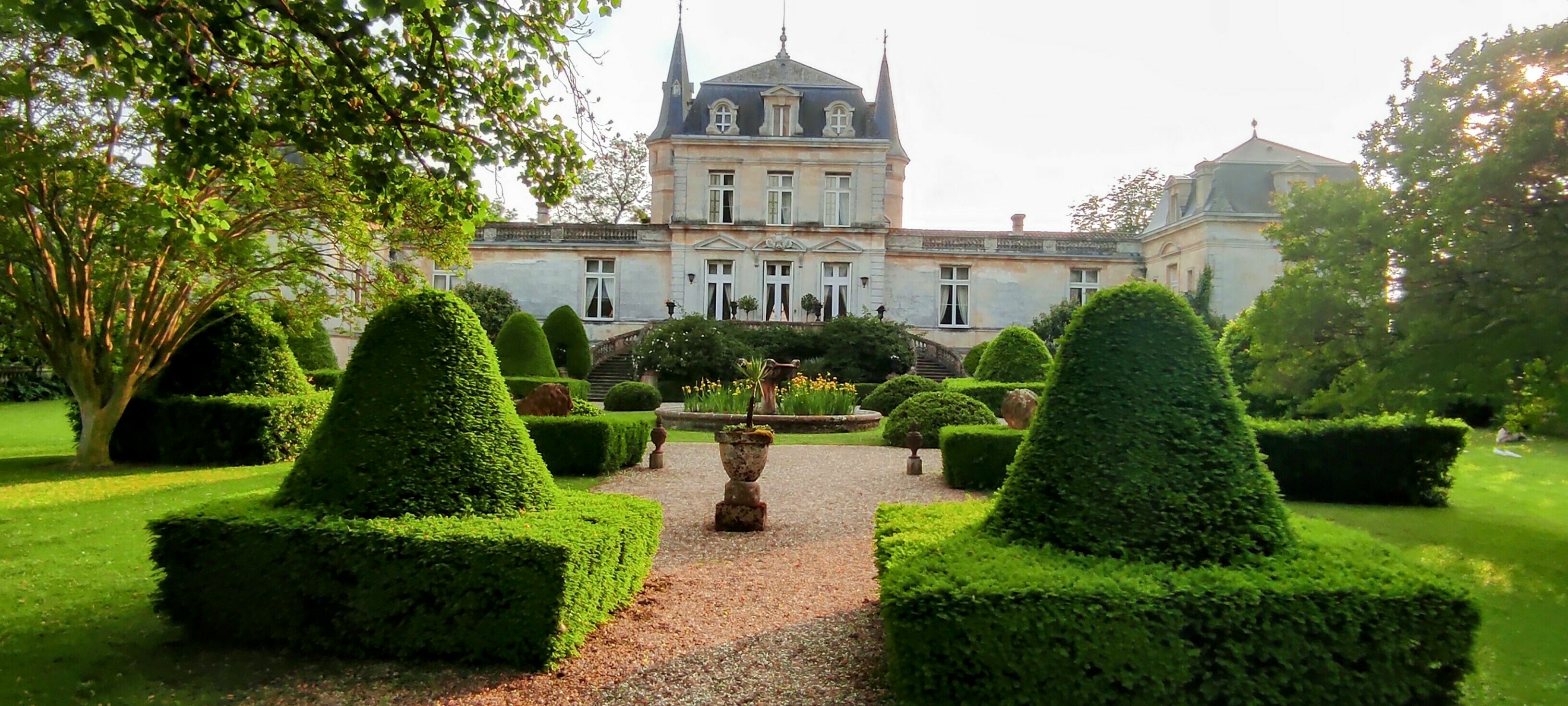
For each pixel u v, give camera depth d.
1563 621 5.58
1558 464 13.38
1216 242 29.78
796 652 4.70
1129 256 34.78
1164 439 4.29
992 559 4.04
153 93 6.39
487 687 4.20
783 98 33.34
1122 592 3.57
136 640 4.76
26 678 4.23
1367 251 8.14
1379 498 10.11
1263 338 8.72
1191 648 3.52
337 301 14.73
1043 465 4.48
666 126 39.12
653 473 11.84
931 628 3.58
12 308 11.73
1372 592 3.56
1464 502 10.20
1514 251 7.16
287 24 6.22
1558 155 6.93
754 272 33.38
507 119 7.32
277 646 4.64
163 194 6.82
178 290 12.23
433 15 6.04
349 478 4.88
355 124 6.16
